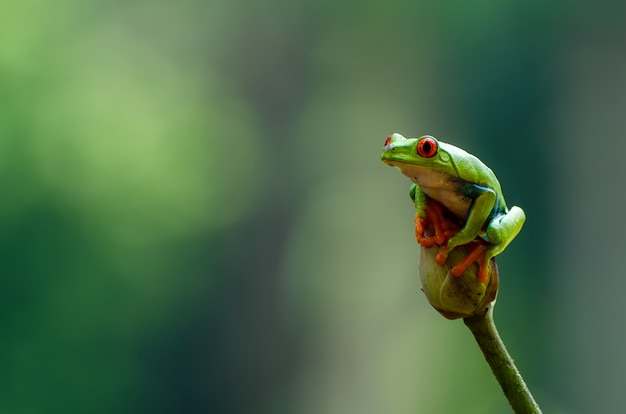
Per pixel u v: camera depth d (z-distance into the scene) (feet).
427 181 11.97
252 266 152.66
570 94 122.21
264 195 157.79
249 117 162.30
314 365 147.64
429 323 138.21
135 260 130.62
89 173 126.11
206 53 165.27
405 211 149.18
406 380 136.77
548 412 118.01
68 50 134.00
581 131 121.49
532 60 123.95
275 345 150.41
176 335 141.08
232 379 147.43
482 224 12.04
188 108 158.20
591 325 117.60
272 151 160.76
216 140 157.89
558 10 120.37
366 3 146.00
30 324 113.80
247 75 163.32
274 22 160.97
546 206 124.57
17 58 121.29
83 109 131.95
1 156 116.88
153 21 163.12
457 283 12.22
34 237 116.37
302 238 154.92
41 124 121.39
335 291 150.20
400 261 147.54
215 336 147.95
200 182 150.10
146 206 135.33
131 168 135.23
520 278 125.39
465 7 129.29
